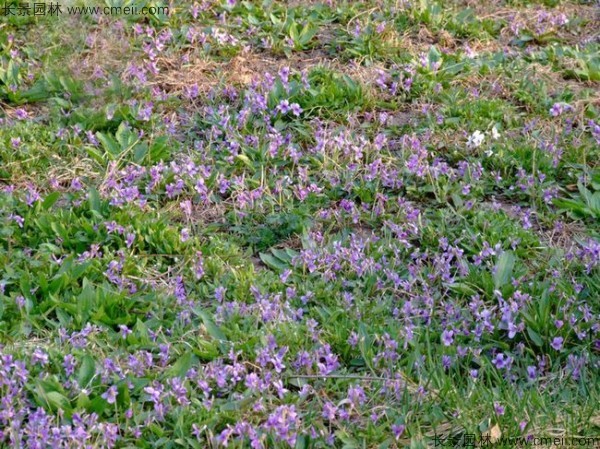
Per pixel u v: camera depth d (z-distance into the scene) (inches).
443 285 199.6
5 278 193.9
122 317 186.2
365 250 211.2
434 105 271.6
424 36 307.3
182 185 227.5
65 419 159.6
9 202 216.1
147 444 156.9
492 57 295.6
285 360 177.3
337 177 234.5
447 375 176.9
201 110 263.3
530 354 185.0
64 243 206.2
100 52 282.8
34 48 282.8
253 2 317.4
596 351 185.6
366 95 268.4
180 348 179.9
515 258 206.5
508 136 257.6
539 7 332.5
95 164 237.8
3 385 164.1
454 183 236.2
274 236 218.1
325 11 313.7
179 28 299.3
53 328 183.8
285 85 265.7
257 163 240.8
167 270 203.8
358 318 189.6
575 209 229.3
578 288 197.5
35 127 246.8
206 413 163.2
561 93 277.7
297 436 159.2
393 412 166.4
